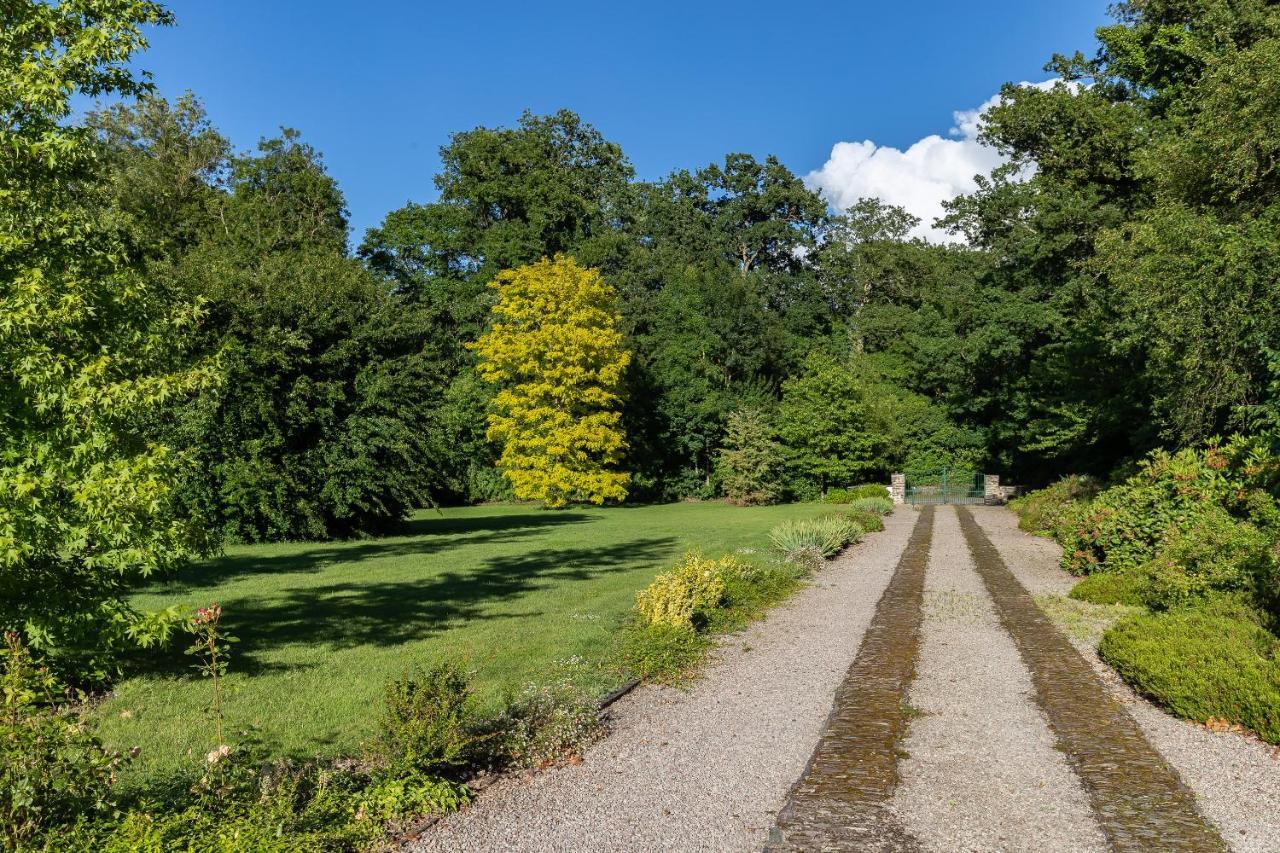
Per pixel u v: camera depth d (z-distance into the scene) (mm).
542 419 36875
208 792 4496
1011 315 34406
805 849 4406
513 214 47344
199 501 19375
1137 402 23750
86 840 3848
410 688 5637
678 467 44906
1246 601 8930
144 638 5914
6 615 5824
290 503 20812
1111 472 23469
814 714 6832
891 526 24703
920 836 4551
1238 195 14789
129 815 3998
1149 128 21641
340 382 21875
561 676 7871
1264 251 13273
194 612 6137
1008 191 35562
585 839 4566
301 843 4086
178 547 6285
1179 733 6270
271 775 5078
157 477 5801
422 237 45125
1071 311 31703
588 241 47000
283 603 11906
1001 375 40469
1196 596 9523
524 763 5699
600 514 32125
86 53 6188
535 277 36688
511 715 6336
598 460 39438
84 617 6043
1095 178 25453
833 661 8555
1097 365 26672
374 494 22062
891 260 56969
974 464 43312
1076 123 24469
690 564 11242
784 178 57969
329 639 9570
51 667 6355
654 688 7684
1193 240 13945
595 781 5422
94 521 5730
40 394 5668
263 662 8422
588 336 35844
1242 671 6457
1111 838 4504
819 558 16016
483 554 18172
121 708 6820
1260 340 12547
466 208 46125
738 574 12633
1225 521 10711
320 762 5445
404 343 24438
